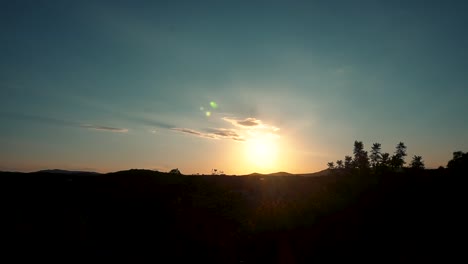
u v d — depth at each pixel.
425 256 11.22
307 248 14.30
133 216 23.19
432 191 16.78
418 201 15.97
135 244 17.28
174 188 36.66
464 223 12.67
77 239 17.75
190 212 25.28
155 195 31.81
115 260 14.78
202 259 15.03
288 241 15.65
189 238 18.45
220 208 27.75
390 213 15.52
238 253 15.69
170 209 25.59
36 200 28.06
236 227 21.53
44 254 15.39
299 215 18.50
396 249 12.20
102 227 20.47
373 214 15.93
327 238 14.70
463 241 11.50
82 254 15.55
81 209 25.06
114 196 30.70
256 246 16.17
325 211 18.33
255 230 18.59
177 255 15.57
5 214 22.48
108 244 17.25
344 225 15.61
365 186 21.06
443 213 14.04
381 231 14.03
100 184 38.78
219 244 17.44
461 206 14.18
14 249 15.84
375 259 11.89
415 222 13.98
